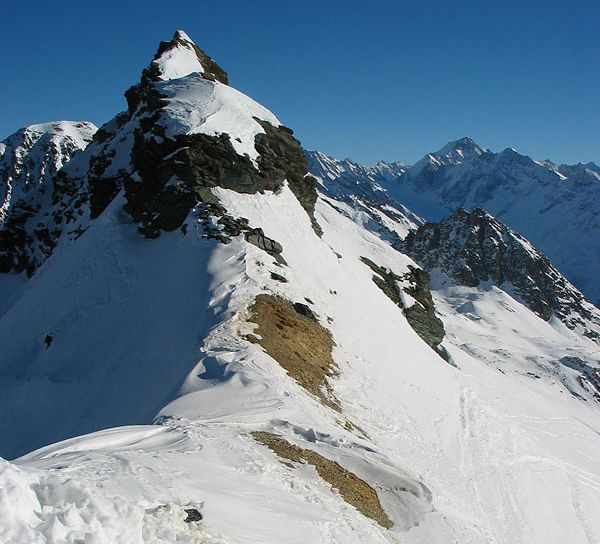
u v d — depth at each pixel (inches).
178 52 2987.2
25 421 1355.8
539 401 3331.7
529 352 5959.6
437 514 827.4
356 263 2493.8
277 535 470.3
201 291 1391.5
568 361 5541.3
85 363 1443.2
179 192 1802.4
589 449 2694.4
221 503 474.9
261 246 1649.9
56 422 1290.6
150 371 1256.8
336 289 1791.3
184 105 2069.4
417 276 2864.2
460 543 789.2
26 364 1595.7
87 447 587.5
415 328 2615.7
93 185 2586.1
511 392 3186.5
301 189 2265.0
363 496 730.8
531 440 1950.1
